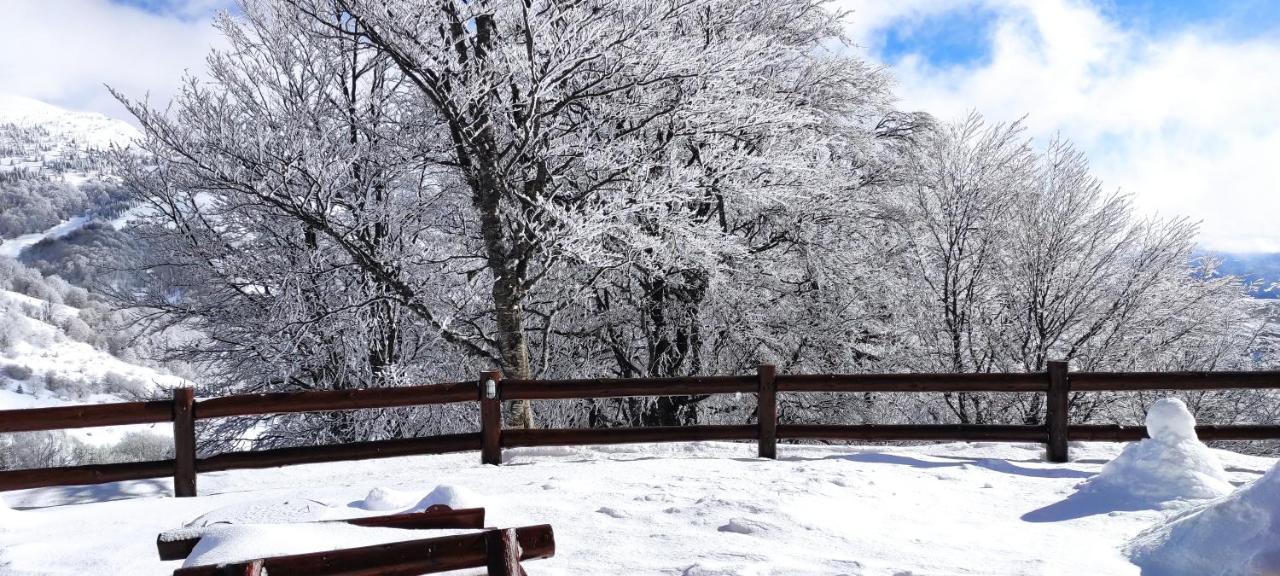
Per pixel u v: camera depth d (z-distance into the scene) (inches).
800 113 535.5
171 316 528.7
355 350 477.7
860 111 660.7
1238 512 156.7
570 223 420.2
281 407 267.9
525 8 413.4
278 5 448.1
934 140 655.1
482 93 422.6
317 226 440.8
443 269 492.4
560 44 415.2
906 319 656.4
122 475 256.7
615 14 447.5
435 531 138.6
